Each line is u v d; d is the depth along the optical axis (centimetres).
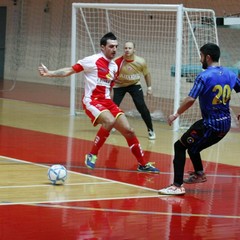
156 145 2133
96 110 1628
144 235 1098
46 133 2302
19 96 3616
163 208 1303
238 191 1494
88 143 2105
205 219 1223
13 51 4641
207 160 1898
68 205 1295
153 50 3462
